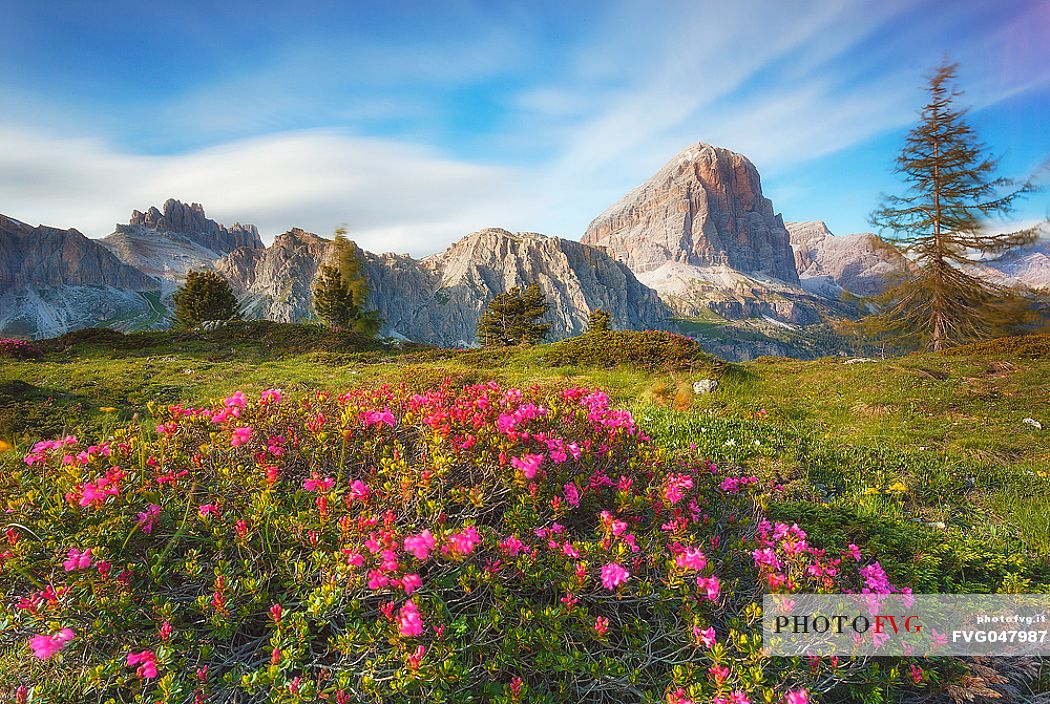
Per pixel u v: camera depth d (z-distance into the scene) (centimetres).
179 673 266
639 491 407
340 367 2180
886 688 318
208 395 1365
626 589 306
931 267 3347
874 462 822
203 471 387
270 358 2578
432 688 259
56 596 279
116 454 384
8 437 882
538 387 662
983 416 1218
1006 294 3247
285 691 245
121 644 278
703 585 303
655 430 919
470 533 293
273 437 416
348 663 272
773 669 298
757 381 1667
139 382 1528
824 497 699
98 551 294
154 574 294
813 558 359
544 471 376
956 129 3247
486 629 284
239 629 290
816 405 1379
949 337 3344
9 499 342
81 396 1247
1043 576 484
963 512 674
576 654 284
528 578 313
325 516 322
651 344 1919
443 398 502
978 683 331
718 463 765
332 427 432
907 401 1360
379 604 297
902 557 493
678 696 264
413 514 341
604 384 1548
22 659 282
